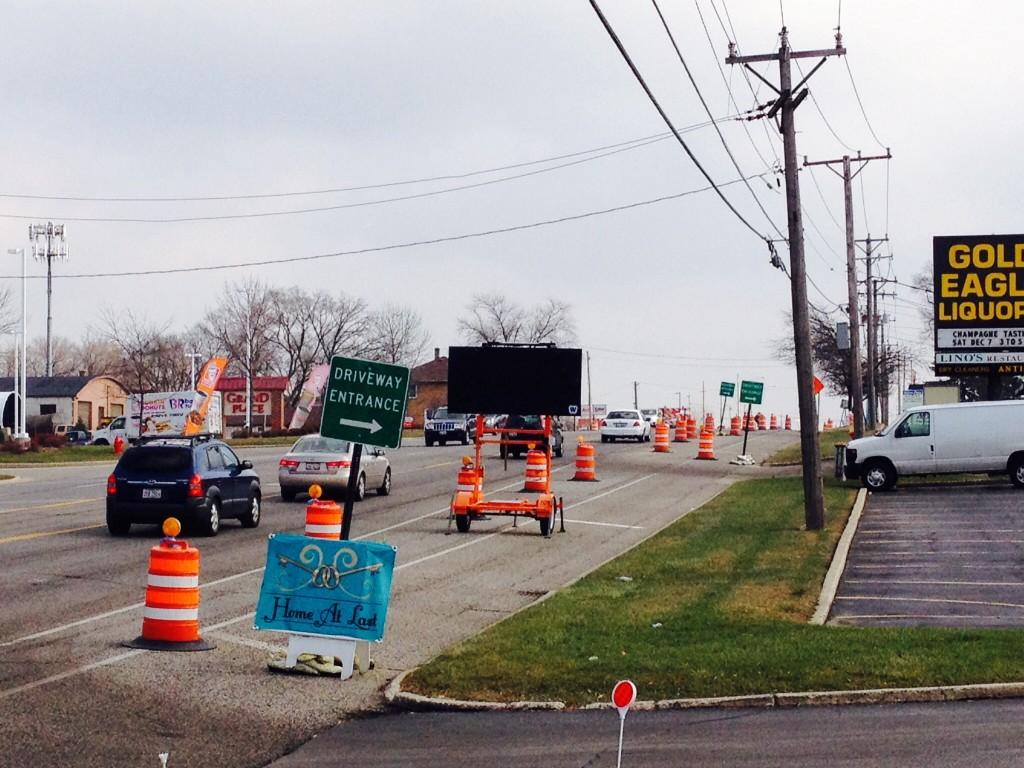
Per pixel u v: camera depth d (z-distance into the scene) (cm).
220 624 1480
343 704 1101
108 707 1052
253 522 2534
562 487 3775
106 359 13300
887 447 3441
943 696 1091
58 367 13688
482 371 2608
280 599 1241
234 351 10044
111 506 2298
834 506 2970
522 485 3741
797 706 1080
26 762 877
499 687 1136
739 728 1002
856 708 1069
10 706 1040
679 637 1348
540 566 2102
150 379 10225
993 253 3919
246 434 7662
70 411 9269
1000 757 884
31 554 2042
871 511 2939
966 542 2339
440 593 1791
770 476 4247
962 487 3450
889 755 900
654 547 2267
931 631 1371
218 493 2372
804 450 2534
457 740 974
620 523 2828
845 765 876
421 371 11044
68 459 5366
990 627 1466
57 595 1639
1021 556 2144
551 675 1168
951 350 3931
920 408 3469
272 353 10444
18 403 6384
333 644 1222
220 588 1762
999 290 3909
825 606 1612
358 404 1280
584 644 1307
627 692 676
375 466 3288
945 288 3934
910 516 2802
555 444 5047
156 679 1167
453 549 2311
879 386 9406
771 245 3409
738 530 2525
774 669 1166
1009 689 1097
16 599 1603
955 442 3422
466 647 1301
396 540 2436
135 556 2025
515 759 913
